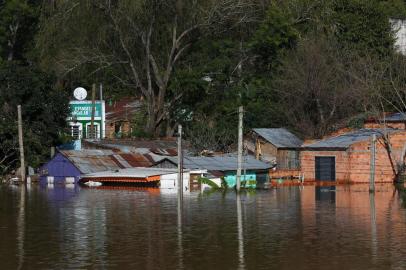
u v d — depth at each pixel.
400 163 90.25
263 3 105.69
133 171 87.31
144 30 103.06
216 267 42.34
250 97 107.38
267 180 91.19
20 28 133.00
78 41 101.81
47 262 43.50
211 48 108.88
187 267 42.34
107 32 101.75
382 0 128.88
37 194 77.19
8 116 95.38
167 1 101.69
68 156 90.06
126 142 100.75
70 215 60.50
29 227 54.66
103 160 91.69
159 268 42.16
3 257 44.75
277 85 104.88
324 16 111.00
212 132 102.75
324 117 101.94
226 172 87.06
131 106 128.12
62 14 100.69
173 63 106.19
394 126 93.69
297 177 92.62
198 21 102.44
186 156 92.25
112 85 116.25
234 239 49.69
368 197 73.88
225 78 109.06
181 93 107.38
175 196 75.44
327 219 57.97
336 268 42.00
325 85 101.25
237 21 104.94
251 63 110.81
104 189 83.31
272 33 107.38
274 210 63.34
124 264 42.97
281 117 104.94
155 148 98.56
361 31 110.88
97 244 48.19
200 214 60.91
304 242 48.59
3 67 99.12
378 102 100.50
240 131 77.25
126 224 55.78
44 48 102.75
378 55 109.06
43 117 97.19
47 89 98.50
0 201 70.38
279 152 97.81
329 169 92.06
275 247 47.12
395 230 52.69
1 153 94.88
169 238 50.12
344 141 91.94
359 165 90.50
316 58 102.25
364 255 44.78
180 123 110.00
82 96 110.75
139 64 106.81
